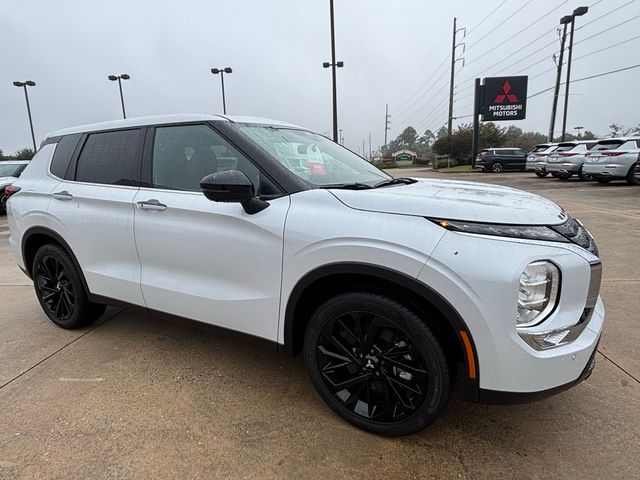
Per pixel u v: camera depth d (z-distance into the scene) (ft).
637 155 46.39
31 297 15.10
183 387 8.87
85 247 10.45
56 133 12.00
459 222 6.29
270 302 7.79
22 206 11.80
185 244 8.66
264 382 9.04
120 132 10.22
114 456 6.89
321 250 6.99
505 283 5.83
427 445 7.09
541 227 6.32
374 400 7.40
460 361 6.98
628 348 10.18
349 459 6.80
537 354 6.02
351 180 9.09
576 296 6.31
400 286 6.69
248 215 7.81
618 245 20.13
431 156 145.48
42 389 8.84
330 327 7.43
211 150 8.66
